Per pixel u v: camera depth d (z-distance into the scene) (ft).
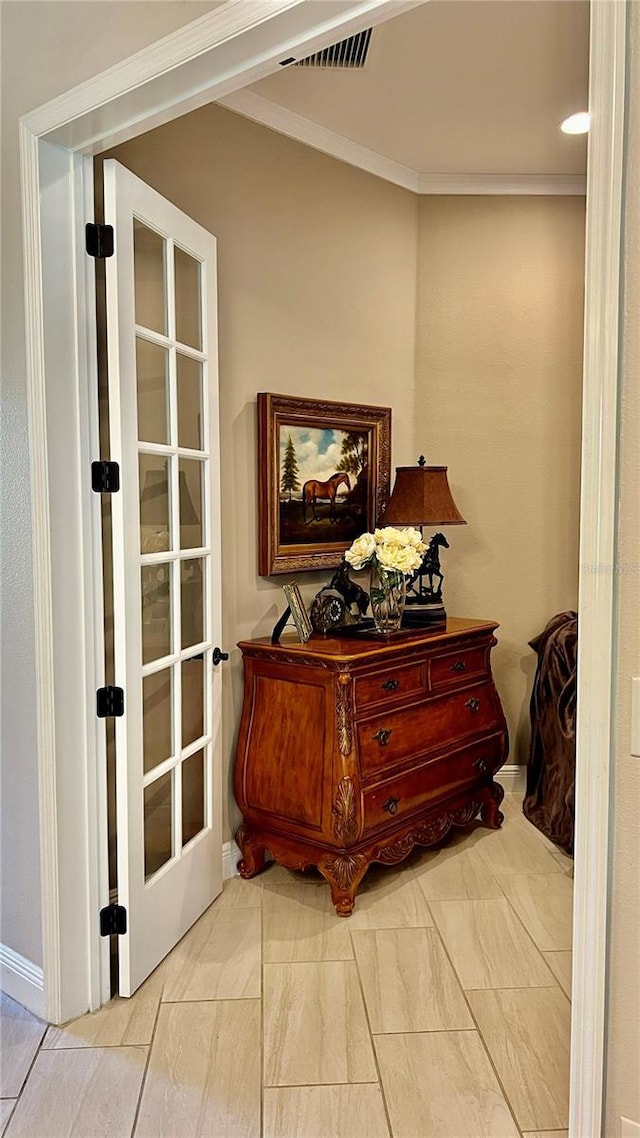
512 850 11.05
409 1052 6.98
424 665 10.32
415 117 10.64
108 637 7.96
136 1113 6.28
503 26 8.52
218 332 9.92
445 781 10.61
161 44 5.77
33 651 7.24
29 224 6.86
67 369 7.13
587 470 4.23
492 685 11.69
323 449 11.32
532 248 12.85
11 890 7.76
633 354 4.10
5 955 7.90
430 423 12.94
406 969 8.21
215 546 9.39
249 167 10.23
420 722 10.22
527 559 13.24
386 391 12.44
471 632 10.98
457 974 8.13
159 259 8.23
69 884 7.36
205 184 9.70
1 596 7.57
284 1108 6.33
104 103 6.20
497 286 12.86
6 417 7.38
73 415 7.20
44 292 6.89
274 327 10.69
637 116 4.00
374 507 12.23
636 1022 4.37
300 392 11.12
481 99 10.15
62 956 7.32
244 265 10.25
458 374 12.91
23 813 7.51
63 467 7.13
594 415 4.18
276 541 10.62
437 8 8.16
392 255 12.34
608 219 4.06
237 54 5.54
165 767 8.34
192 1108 6.33
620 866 4.36
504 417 13.03
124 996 7.70
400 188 12.39
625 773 4.30
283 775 9.65
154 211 7.91
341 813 9.05
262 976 8.09
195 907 9.12
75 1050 7.00
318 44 5.41
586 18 8.39
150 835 8.23
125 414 7.41
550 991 7.85
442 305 12.81
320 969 8.21
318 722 9.33
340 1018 7.43
